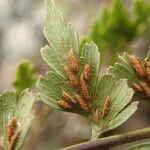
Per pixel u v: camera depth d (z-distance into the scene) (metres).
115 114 0.06
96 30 0.11
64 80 0.06
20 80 0.09
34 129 0.12
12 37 0.22
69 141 0.16
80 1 0.22
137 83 0.06
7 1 0.23
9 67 0.21
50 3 0.06
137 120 0.17
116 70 0.06
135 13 0.12
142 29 0.12
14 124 0.06
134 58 0.06
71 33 0.06
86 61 0.06
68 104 0.06
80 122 0.16
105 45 0.11
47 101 0.06
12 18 0.23
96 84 0.06
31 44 0.22
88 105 0.06
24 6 0.23
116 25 0.12
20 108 0.06
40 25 0.22
